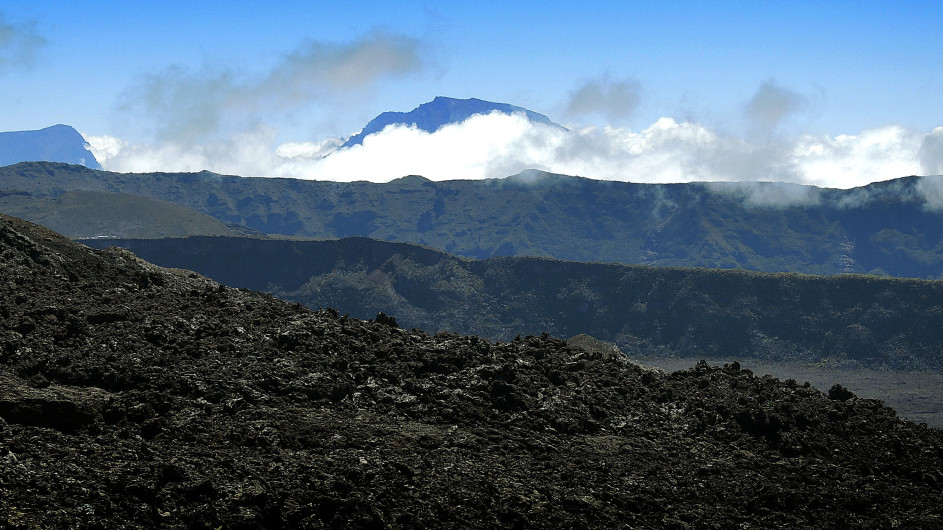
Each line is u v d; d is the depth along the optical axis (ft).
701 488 130.00
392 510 108.37
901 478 143.74
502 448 132.87
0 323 143.13
